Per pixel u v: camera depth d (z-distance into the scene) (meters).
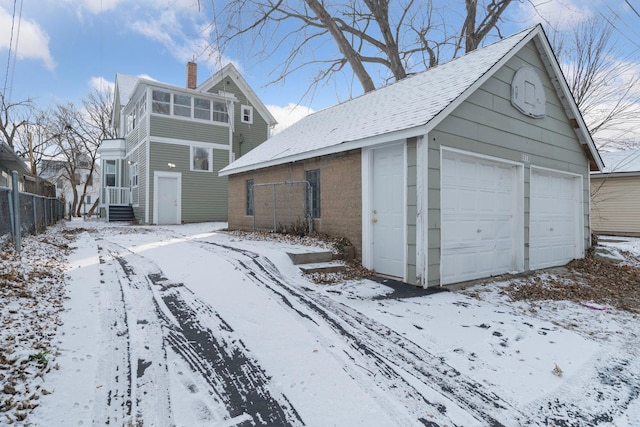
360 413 2.51
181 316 4.02
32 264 5.20
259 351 3.34
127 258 6.52
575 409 2.72
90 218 25.06
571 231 9.59
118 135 24.98
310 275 6.19
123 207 18.75
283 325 3.96
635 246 12.05
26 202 7.87
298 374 2.98
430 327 4.14
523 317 4.77
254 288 5.08
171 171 16.45
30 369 2.64
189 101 17.23
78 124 29.09
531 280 7.10
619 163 16.45
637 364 3.56
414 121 5.91
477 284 6.48
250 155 12.65
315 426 2.35
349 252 7.33
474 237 6.78
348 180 7.61
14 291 3.94
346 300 4.94
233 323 3.93
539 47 7.98
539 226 8.43
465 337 3.93
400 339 3.76
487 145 6.84
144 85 15.96
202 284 5.12
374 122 7.35
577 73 18.09
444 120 6.06
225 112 18.30
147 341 3.38
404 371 3.12
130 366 2.94
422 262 5.81
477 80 6.29
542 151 8.29
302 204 9.16
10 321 3.25
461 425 2.44
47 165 32.50
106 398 2.50
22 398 2.33
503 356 3.53
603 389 3.04
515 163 7.47
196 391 2.67
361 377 2.98
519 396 2.83
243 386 2.77
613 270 8.58
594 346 3.90
